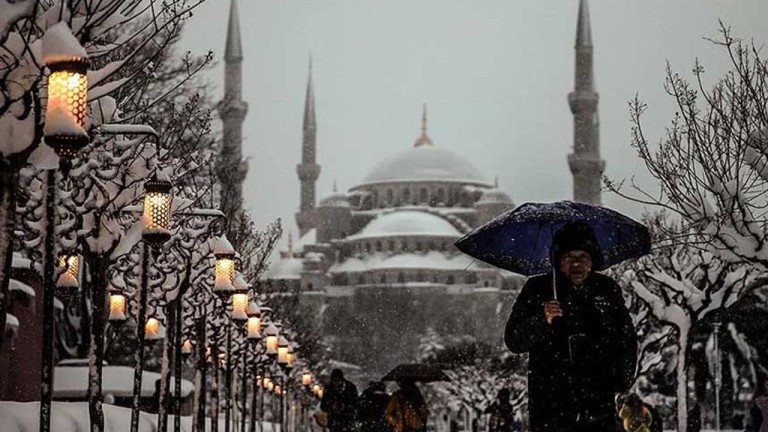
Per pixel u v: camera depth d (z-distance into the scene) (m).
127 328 53.69
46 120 12.34
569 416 9.95
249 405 73.06
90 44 17.30
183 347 33.84
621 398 26.88
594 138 178.50
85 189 20.59
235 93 162.25
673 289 32.38
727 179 25.81
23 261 32.88
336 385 31.61
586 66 180.00
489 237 11.16
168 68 42.16
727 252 25.06
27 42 14.27
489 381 86.00
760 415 25.81
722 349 52.91
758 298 49.50
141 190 22.05
